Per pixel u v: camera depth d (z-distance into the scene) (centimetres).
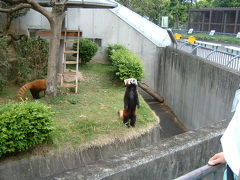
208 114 895
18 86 1003
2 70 912
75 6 977
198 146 266
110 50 1470
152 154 244
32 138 555
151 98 1436
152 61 1488
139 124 766
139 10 2564
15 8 823
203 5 2936
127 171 224
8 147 534
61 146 614
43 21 1304
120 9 1638
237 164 145
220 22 2198
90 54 1407
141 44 1498
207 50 1059
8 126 536
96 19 1526
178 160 255
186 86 1094
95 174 214
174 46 1366
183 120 1122
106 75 1266
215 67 850
